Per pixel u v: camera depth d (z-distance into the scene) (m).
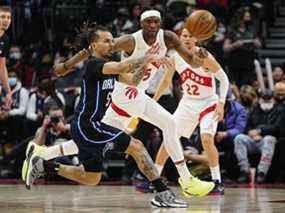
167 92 10.52
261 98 12.11
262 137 11.52
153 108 6.82
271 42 17.53
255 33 16.30
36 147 6.82
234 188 10.28
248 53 14.23
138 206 6.64
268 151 11.35
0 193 8.75
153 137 11.52
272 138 11.39
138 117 7.14
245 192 9.16
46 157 6.82
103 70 6.30
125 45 6.51
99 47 6.47
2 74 8.68
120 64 6.22
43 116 12.63
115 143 6.56
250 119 12.02
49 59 15.76
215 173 8.43
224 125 11.64
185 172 6.93
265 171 11.37
